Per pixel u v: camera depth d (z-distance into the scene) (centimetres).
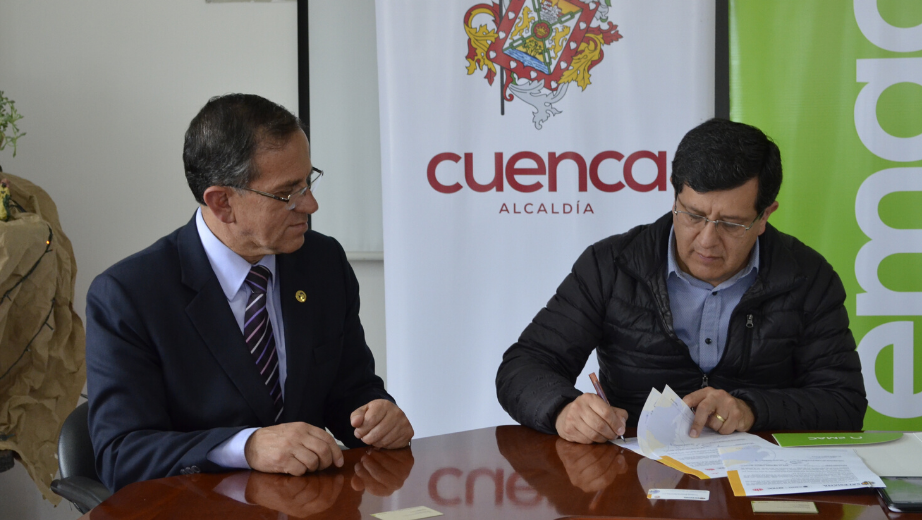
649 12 266
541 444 143
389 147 271
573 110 270
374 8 286
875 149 269
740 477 118
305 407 158
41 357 241
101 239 299
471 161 271
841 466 121
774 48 270
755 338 170
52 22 295
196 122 147
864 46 267
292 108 295
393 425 141
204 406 146
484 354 273
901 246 269
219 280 154
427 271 272
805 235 273
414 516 104
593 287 179
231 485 119
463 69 270
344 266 177
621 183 270
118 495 114
